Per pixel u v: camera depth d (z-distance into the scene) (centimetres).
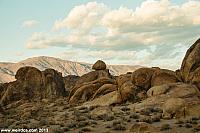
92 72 6475
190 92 3838
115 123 2950
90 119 3394
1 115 4497
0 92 6975
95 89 5338
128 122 3023
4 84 7262
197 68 4362
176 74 4850
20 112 4856
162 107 3516
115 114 3522
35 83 6694
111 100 4409
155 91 4116
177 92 3878
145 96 4338
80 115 3719
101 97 4650
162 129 2567
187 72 4528
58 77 7056
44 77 6762
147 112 3391
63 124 3128
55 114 4231
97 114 3700
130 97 4362
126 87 4431
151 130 2306
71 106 4875
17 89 6538
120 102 4353
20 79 6719
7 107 5859
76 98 5300
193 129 2531
